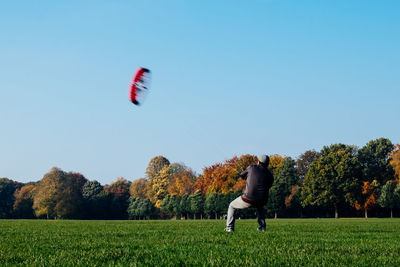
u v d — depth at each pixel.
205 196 92.19
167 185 113.50
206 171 95.75
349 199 75.00
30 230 13.91
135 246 7.87
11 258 6.17
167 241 8.94
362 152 96.38
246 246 7.73
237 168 89.88
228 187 88.69
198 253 6.62
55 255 6.49
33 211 111.62
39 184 106.31
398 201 74.06
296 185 96.19
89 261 5.82
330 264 5.51
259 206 11.87
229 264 5.46
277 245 7.93
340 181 75.50
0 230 13.87
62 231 13.20
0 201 118.88
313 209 89.44
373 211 85.44
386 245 8.23
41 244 8.38
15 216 111.81
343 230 14.11
